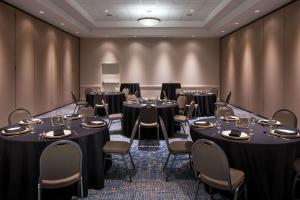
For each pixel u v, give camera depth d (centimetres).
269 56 751
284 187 273
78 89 1235
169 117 574
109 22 1055
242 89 976
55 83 955
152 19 864
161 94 1162
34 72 786
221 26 953
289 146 270
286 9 651
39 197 249
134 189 328
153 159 440
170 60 1232
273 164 268
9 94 653
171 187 334
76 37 1195
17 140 278
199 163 251
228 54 1125
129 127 580
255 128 339
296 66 614
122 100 874
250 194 276
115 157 441
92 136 314
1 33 614
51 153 237
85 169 301
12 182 277
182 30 1106
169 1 752
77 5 787
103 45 1230
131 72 1238
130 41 1227
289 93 649
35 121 371
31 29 762
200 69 1234
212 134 307
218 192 312
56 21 854
